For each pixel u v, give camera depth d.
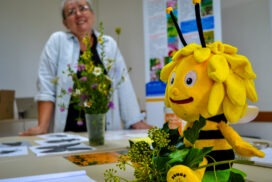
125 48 2.98
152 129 0.45
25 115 2.72
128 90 1.60
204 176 0.39
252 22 1.85
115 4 3.02
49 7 3.03
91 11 1.62
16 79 2.88
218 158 0.41
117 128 1.58
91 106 0.94
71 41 1.64
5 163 0.74
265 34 1.78
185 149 0.41
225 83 0.41
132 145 0.45
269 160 0.63
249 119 0.60
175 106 0.44
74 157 0.79
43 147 0.96
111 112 1.54
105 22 3.10
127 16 2.94
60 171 0.64
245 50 1.91
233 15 1.96
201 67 0.42
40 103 1.57
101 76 0.94
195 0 0.43
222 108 0.42
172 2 1.84
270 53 1.76
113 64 1.51
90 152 0.86
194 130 0.40
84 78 0.93
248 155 0.40
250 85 0.43
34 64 2.97
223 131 0.42
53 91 1.60
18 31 2.89
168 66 0.49
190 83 0.42
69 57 1.60
